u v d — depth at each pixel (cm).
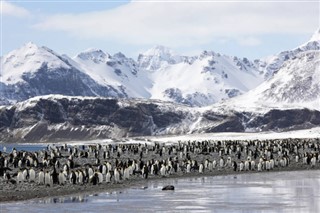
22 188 10038
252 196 9756
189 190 10612
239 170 15025
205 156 18362
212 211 8088
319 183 11981
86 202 8850
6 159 14375
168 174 13412
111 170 12256
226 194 10000
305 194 10025
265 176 13788
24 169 11444
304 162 16925
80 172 11000
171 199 9325
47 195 9556
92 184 11081
